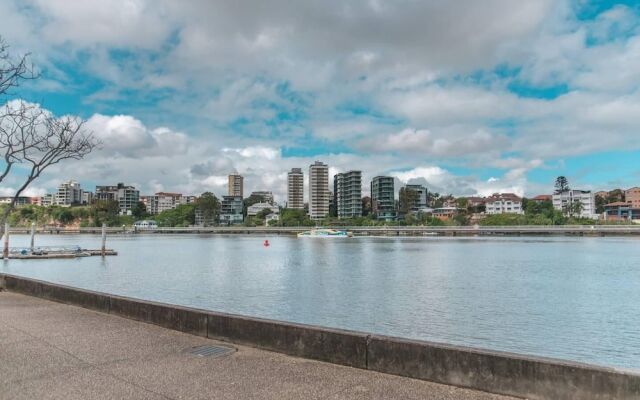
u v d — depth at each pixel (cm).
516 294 3719
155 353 873
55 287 1485
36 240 15275
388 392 664
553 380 611
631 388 561
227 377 735
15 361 816
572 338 2388
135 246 11512
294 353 859
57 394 661
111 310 1254
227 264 6372
